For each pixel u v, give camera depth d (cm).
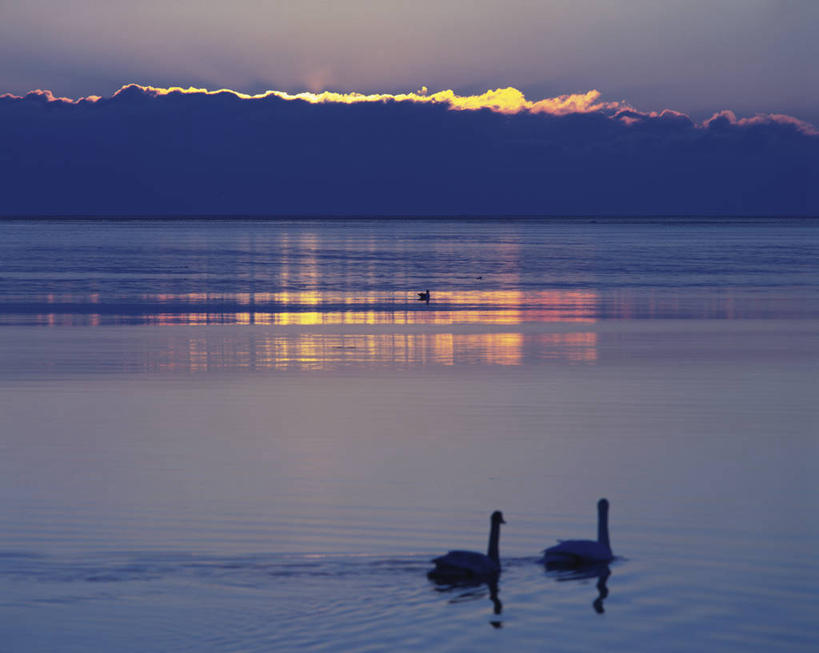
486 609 2020
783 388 4850
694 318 8406
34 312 8788
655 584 2164
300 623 1944
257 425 3944
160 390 4791
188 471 3192
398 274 14588
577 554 2280
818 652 1823
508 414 4181
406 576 2203
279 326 7750
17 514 2694
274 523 2609
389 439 3684
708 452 3478
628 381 5072
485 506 2783
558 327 7731
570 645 1847
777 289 11631
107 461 3334
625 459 3359
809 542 2458
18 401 4484
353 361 5822
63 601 2055
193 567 2255
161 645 1838
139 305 9494
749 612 2012
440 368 5541
